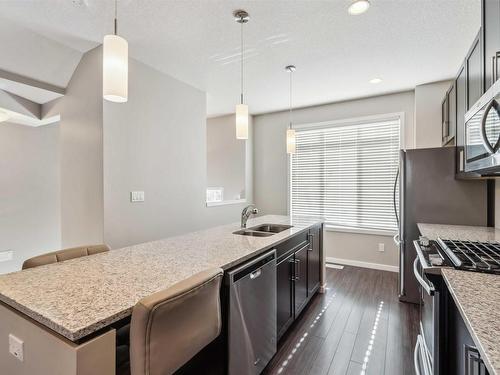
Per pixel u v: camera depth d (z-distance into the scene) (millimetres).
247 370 1588
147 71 3084
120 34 2447
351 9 2082
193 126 3746
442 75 3279
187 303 1058
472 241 1848
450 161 2670
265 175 5184
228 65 3088
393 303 2887
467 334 1036
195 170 3789
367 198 4203
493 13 1490
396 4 2016
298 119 4785
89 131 2760
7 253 3756
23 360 989
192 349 1112
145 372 926
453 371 1186
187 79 3471
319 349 2098
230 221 4551
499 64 1398
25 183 3926
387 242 4027
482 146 1513
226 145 5277
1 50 2416
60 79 2904
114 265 1457
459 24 2258
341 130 4406
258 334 1710
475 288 1061
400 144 3910
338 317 2588
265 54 2822
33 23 2277
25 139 3922
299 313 2521
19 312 1022
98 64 2672
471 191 2609
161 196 3268
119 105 2787
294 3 2023
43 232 4105
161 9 2096
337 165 4445
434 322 1259
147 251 1752
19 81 2689
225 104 4559
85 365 830
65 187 3018
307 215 4715
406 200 2844
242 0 1997
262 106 4645
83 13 2143
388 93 3961
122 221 2812
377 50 2717
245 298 1577
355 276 3752
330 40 2539
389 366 1902
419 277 1501
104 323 883
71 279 1245
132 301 1019
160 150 3252
